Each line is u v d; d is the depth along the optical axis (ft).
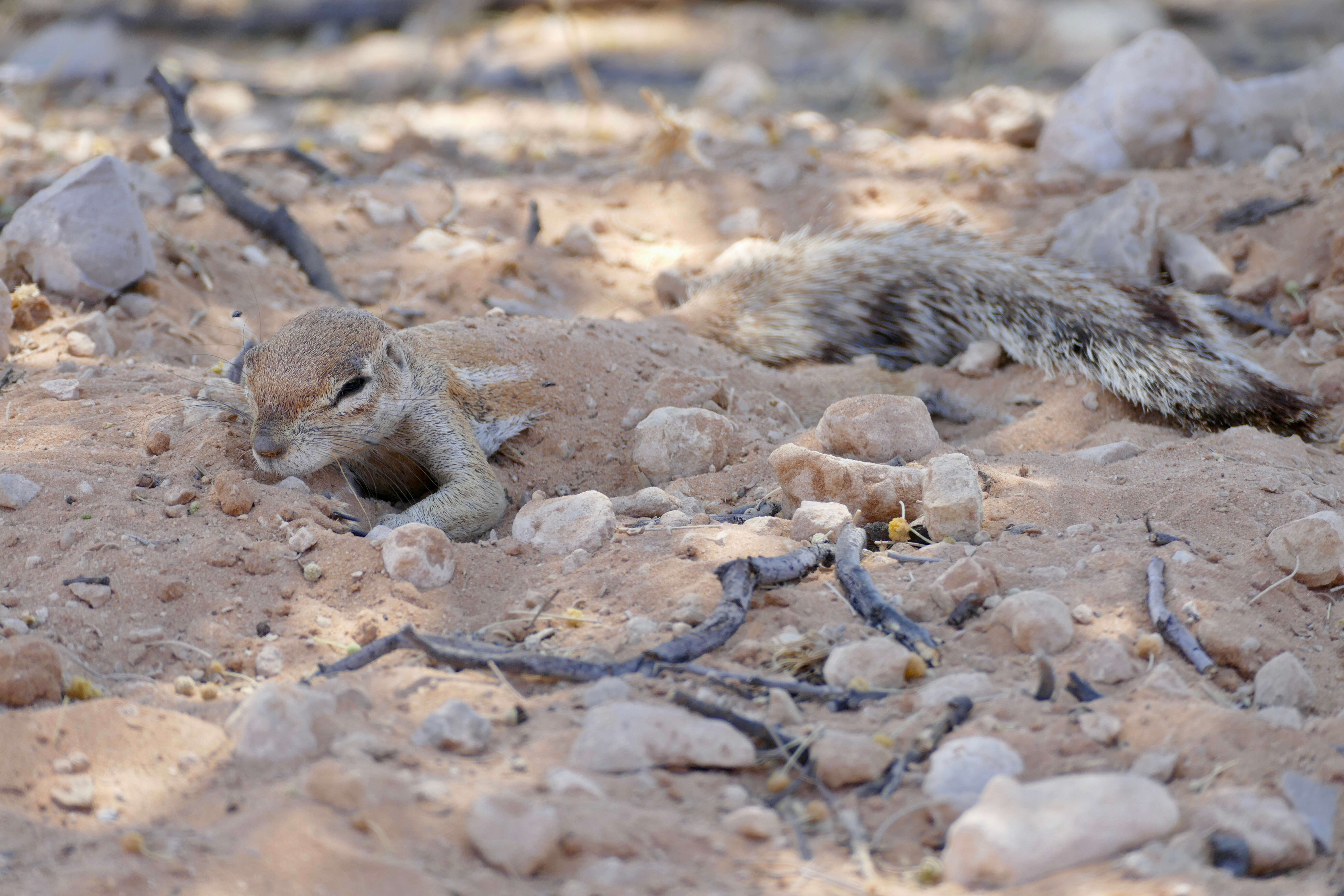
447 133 76.74
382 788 17.93
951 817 18.40
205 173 53.88
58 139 64.34
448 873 16.76
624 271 54.19
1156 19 100.78
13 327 40.88
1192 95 59.82
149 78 55.72
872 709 21.59
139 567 26.04
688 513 31.83
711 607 25.22
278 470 30.58
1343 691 23.49
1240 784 19.12
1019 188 59.77
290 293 48.73
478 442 35.73
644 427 35.53
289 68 95.96
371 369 32.01
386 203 57.62
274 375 31.01
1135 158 61.11
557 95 87.61
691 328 46.70
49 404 34.94
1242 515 29.58
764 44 101.30
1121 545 28.22
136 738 19.97
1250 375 40.37
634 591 26.21
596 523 28.96
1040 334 44.55
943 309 47.32
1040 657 21.48
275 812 17.60
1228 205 53.83
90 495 29.07
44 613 24.45
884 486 30.01
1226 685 23.36
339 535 27.89
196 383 37.63
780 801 19.08
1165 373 40.75
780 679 22.41
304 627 25.11
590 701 21.59
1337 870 17.71
